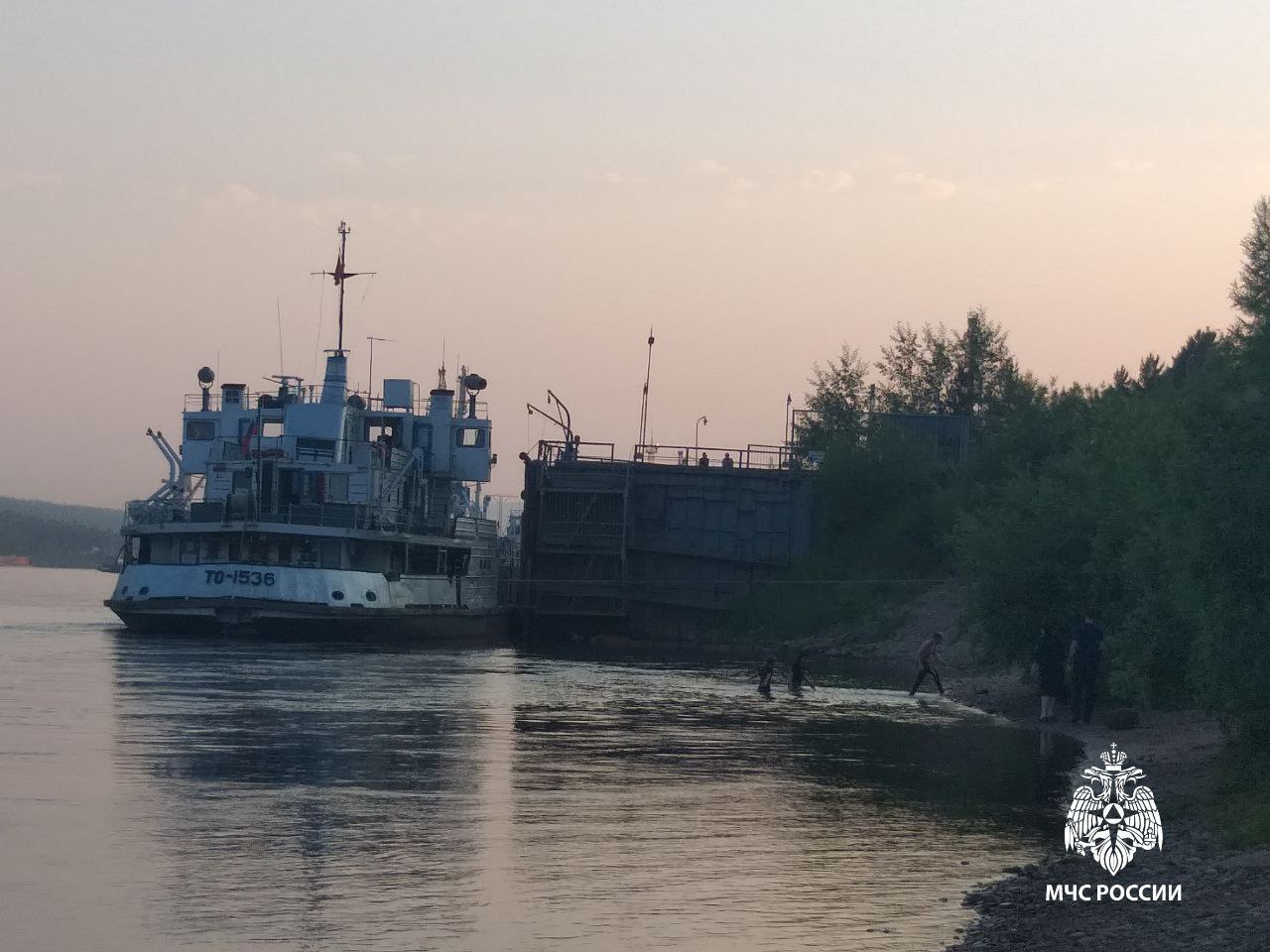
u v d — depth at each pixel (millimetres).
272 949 16281
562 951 16531
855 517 90562
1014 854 22344
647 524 91250
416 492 79750
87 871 19578
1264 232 28266
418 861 20672
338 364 75875
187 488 74750
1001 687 53500
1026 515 48844
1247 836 21547
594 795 26656
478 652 72500
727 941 17078
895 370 138875
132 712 37188
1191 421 27328
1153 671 34250
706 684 54750
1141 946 15930
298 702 41000
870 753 34188
